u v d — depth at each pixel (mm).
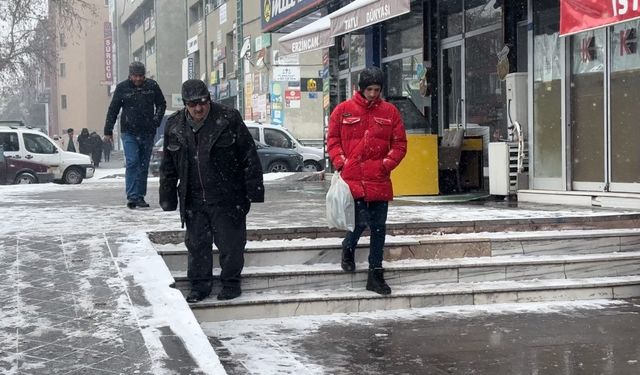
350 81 17703
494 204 10023
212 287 6605
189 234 6355
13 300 5156
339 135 6688
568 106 10000
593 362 5254
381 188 6574
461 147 11797
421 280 7055
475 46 13242
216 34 42312
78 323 4770
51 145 23406
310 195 12078
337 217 6539
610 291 7281
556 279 7379
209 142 6168
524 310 6785
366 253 7172
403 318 6480
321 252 7082
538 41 10469
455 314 6621
